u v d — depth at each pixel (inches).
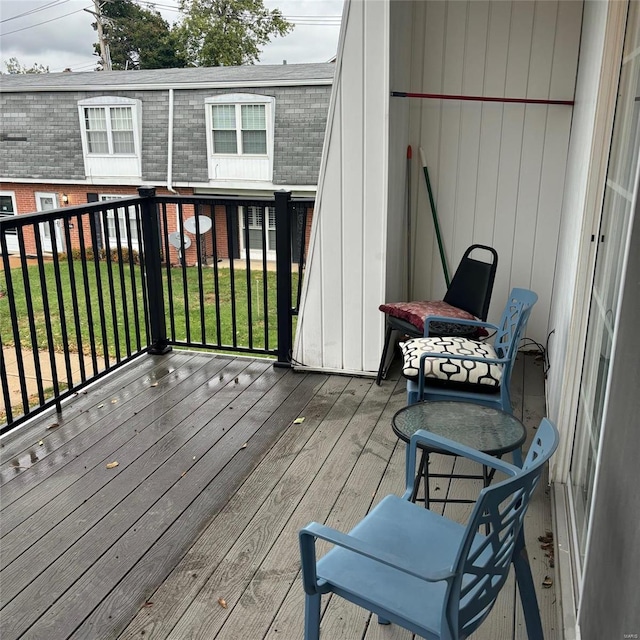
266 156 401.7
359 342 141.6
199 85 398.9
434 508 91.5
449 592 46.9
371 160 130.1
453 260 165.6
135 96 414.0
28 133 441.1
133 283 146.6
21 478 99.7
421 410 80.1
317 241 137.9
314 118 388.2
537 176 154.3
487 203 159.3
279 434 114.9
